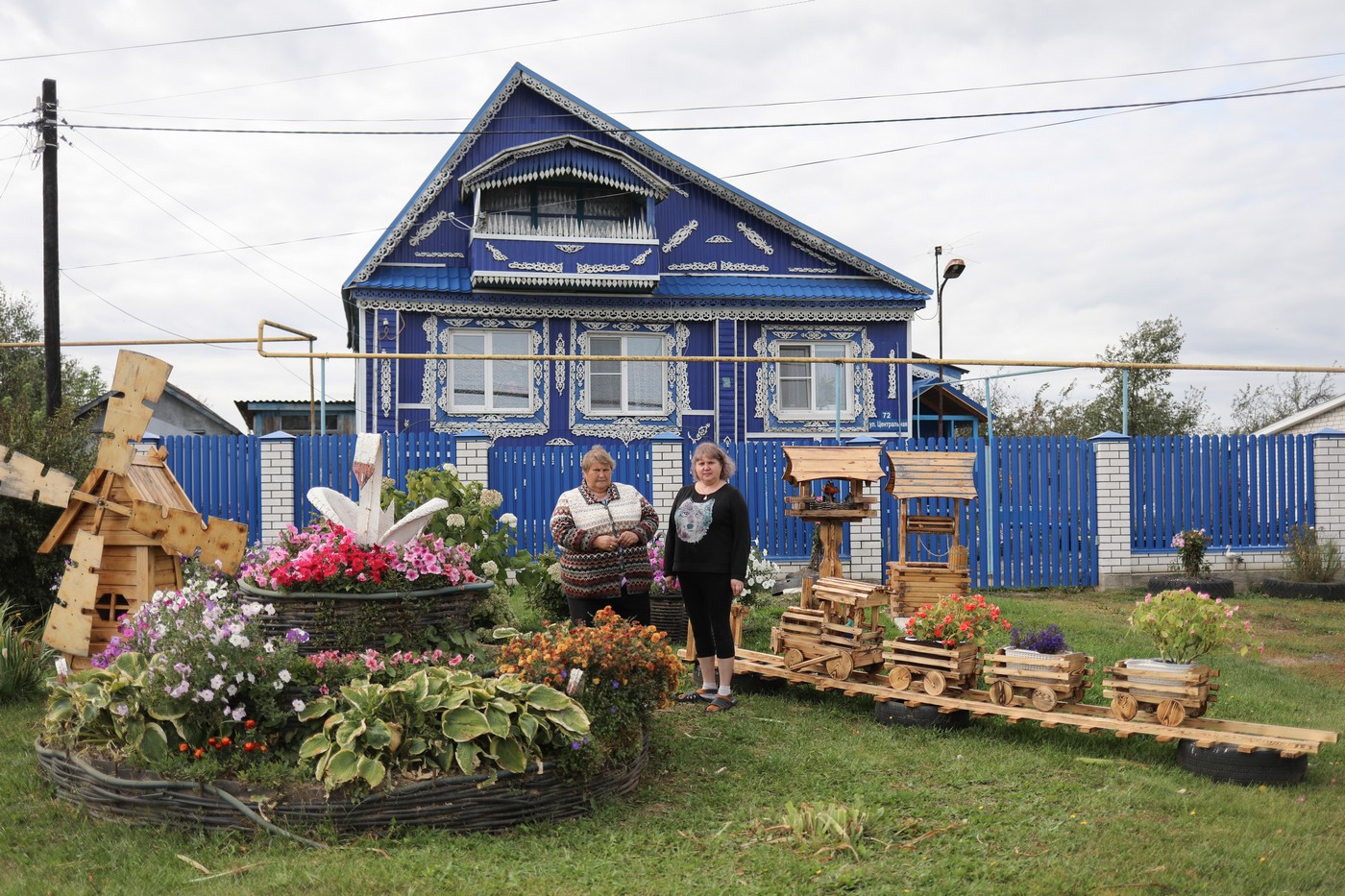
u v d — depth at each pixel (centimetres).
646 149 2072
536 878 399
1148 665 570
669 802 495
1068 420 3153
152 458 788
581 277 1942
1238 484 1428
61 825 460
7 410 974
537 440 1995
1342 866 411
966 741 597
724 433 2061
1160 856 418
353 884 387
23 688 700
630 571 671
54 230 1361
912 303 2103
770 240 2131
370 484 597
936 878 399
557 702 475
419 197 1955
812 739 606
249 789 443
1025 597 1309
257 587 580
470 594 630
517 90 2062
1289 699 721
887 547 1416
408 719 459
